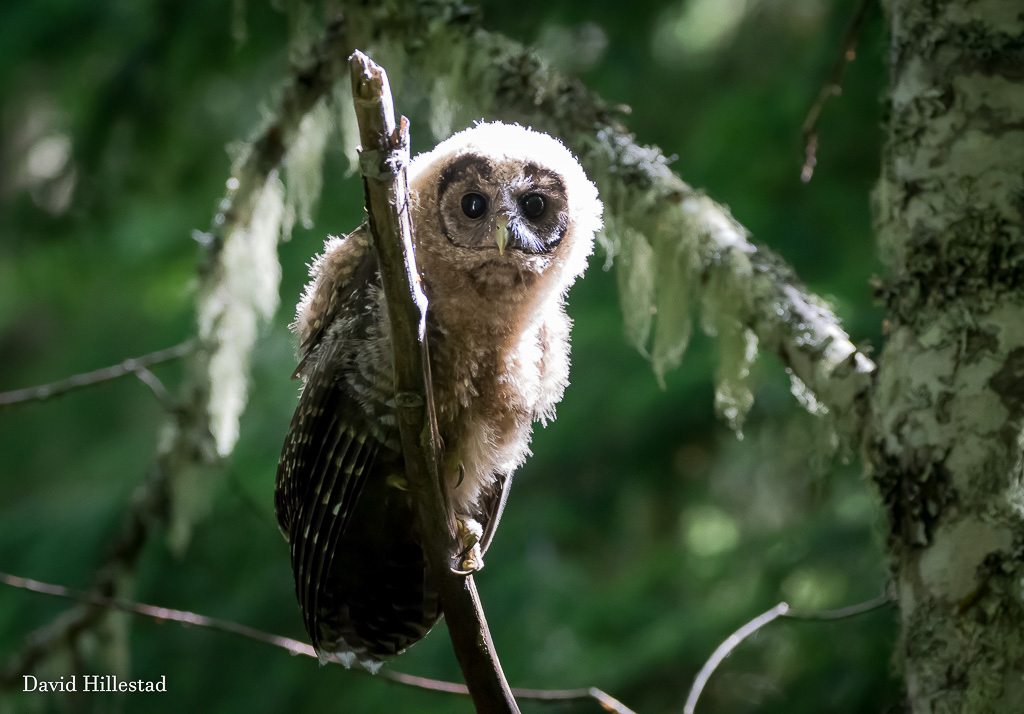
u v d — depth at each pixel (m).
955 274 5.62
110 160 13.44
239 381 9.02
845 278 12.30
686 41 15.61
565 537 13.93
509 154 6.73
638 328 7.38
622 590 13.09
